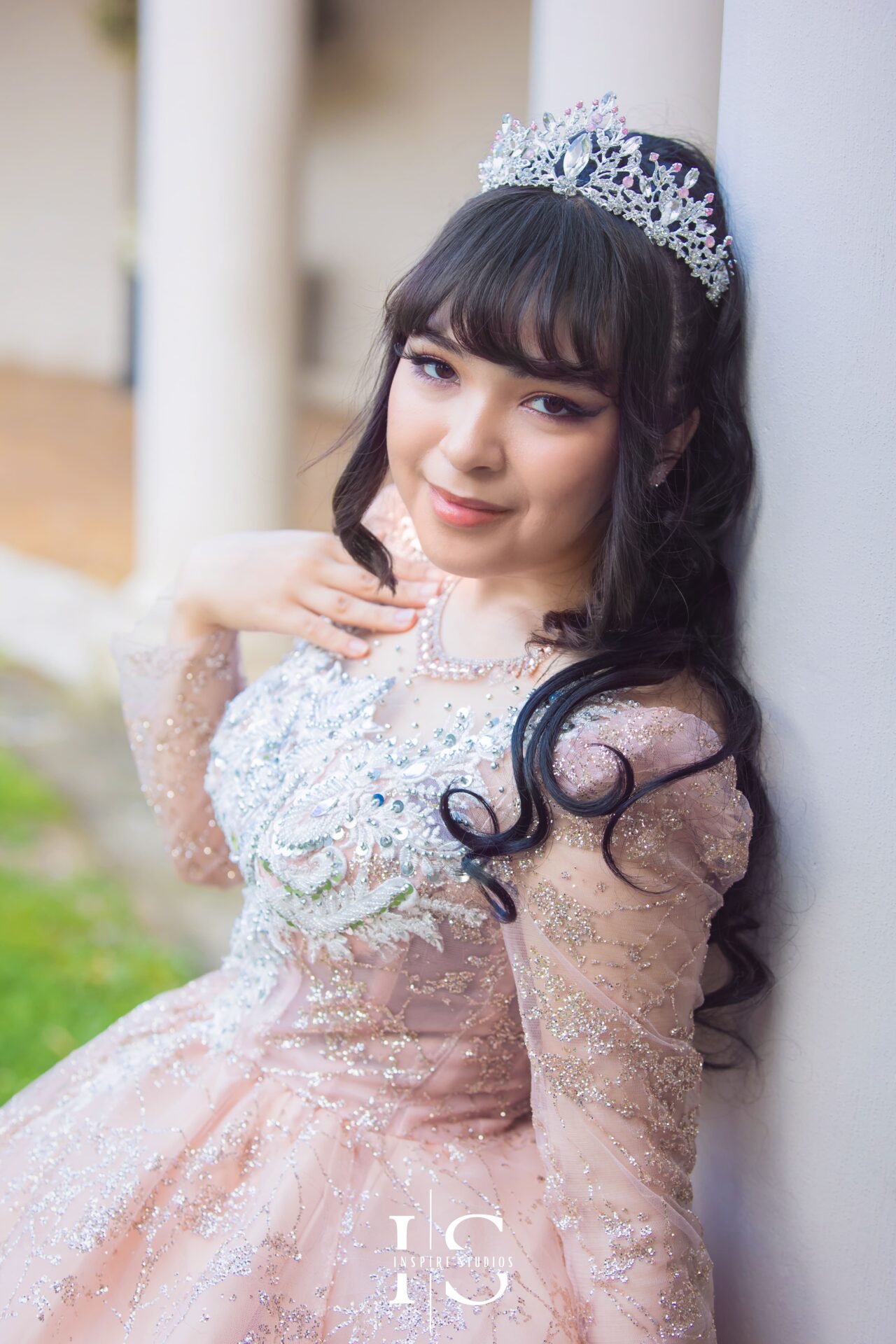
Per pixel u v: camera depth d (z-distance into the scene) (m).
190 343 3.20
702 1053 1.10
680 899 0.97
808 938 1.02
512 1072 1.08
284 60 3.05
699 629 1.05
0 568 4.72
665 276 0.98
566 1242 0.99
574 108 1.01
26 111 8.87
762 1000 1.05
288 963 1.09
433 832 1.00
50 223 8.94
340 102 6.71
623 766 0.95
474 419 0.98
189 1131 1.08
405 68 6.39
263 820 1.06
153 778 1.28
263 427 3.27
